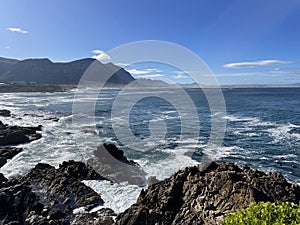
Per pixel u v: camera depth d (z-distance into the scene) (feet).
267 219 17.61
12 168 61.31
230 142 88.84
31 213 39.50
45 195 45.96
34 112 168.76
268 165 66.64
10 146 80.74
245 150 79.05
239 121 135.85
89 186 48.88
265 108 201.16
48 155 71.15
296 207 18.80
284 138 94.73
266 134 101.96
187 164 61.87
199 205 35.60
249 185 35.01
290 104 234.38
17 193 42.57
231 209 32.60
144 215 35.86
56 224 37.55
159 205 38.40
